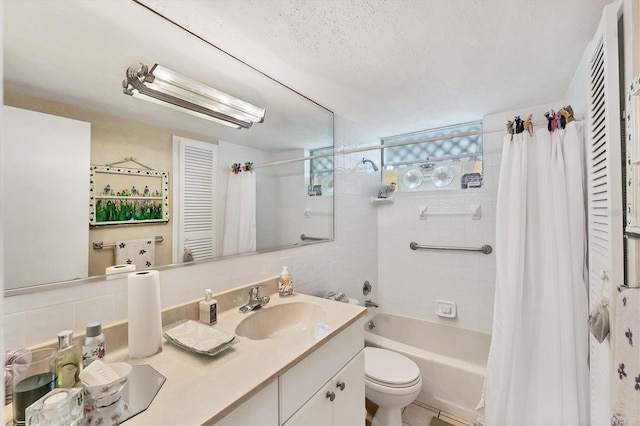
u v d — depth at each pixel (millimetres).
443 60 1402
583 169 1395
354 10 1049
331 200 2121
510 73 1544
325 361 1059
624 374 796
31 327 806
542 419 1380
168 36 1121
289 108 1722
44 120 846
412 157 2715
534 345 1445
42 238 832
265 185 1582
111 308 965
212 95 1276
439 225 2502
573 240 1365
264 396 800
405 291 2672
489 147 2244
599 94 1107
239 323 1173
